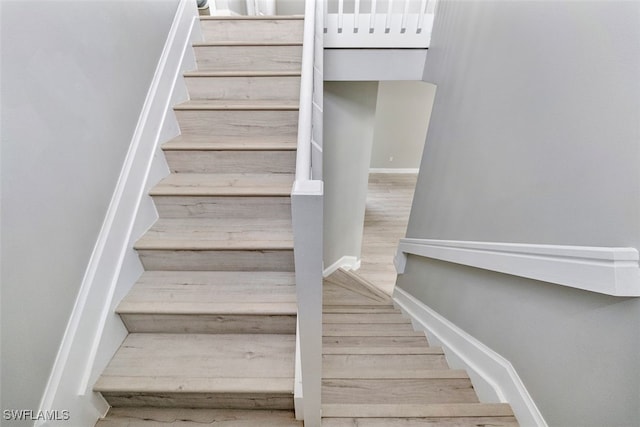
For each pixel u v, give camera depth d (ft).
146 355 3.77
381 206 19.06
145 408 3.63
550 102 3.07
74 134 3.41
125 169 4.28
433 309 6.43
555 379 3.09
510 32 3.80
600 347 2.56
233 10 9.97
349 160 10.55
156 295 4.08
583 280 2.55
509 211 3.79
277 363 3.69
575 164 2.75
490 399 4.08
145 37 4.89
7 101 2.65
